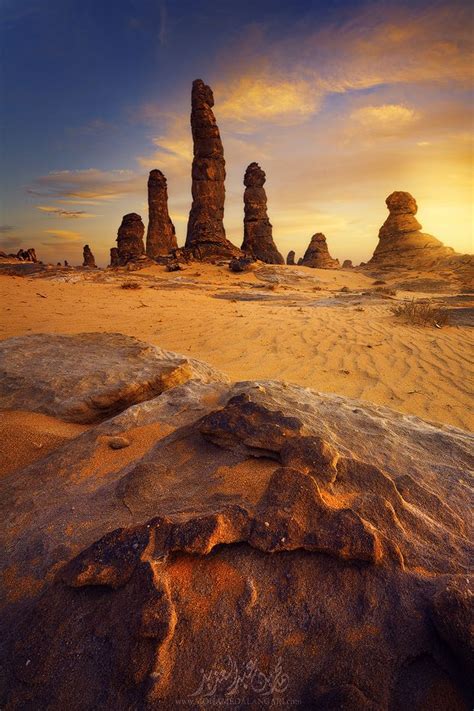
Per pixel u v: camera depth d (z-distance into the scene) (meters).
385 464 1.93
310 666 1.02
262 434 1.92
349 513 1.35
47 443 2.73
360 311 13.39
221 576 1.23
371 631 1.08
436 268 41.34
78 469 2.04
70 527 1.57
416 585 1.19
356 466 1.69
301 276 35.00
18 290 15.19
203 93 40.75
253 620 1.12
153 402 2.80
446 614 1.04
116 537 1.32
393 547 1.28
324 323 10.20
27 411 3.22
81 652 1.08
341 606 1.14
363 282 36.41
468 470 1.97
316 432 2.09
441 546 1.36
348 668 1.01
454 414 4.63
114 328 9.09
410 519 1.46
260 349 7.35
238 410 2.13
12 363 3.97
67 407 3.21
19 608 1.26
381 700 0.95
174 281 29.50
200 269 36.09
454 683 0.99
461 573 1.24
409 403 4.93
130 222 49.25
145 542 1.28
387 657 1.03
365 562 1.24
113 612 1.14
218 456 1.92
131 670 1.01
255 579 1.22
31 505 1.79
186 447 2.05
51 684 1.03
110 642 1.08
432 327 9.65
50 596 1.23
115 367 3.87
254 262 36.50
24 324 9.03
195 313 12.00
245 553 1.29
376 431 2.28
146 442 2.27
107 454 2.17
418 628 1.08
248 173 46.41
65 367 3.86
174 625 1.09
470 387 5.50
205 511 1.49
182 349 7.29
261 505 1.45
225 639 1.08
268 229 46.91
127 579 1.21
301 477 1.50
